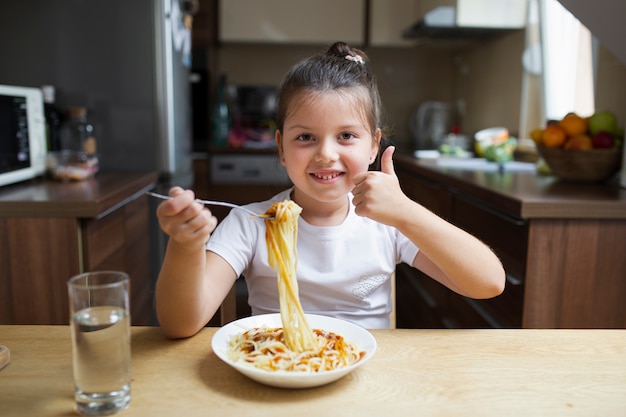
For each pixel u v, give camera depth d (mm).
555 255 1635
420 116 4098
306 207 1155
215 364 791
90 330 653
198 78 3877
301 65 1124
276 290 1148
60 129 2312
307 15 3773
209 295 955
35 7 2324
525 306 1650
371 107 1111
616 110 2207
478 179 2168
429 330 923
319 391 720
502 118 3445
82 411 658
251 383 737
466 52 4070
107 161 2426
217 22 3771
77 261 1615
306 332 789
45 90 2195
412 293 3027
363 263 1141
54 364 785
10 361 792
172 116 2436
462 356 828
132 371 767
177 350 836
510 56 3322
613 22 1635
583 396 721
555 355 838
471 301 2090
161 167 2443
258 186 3592
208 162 3576
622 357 836
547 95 2934
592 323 1669
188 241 800
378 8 3783
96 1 2334
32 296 1625
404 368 786
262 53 4117
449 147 3242
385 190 923
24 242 1605
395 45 3850
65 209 1597
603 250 1641
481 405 693
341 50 1196
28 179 2090
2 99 1771
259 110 4043
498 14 3156
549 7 2828
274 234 812
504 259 1805
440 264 971
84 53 2357
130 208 2037
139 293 2174
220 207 3580
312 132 1035
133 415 659
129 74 2377
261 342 801
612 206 1606
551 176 2281
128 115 2398
